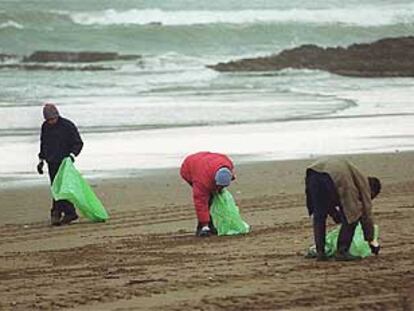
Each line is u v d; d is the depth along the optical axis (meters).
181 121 84.81
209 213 38.78
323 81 128.38
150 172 59.69
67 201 44.88
